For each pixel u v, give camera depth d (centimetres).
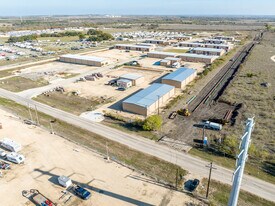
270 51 14875
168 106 6906
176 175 4022
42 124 5925
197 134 5384
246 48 16400
